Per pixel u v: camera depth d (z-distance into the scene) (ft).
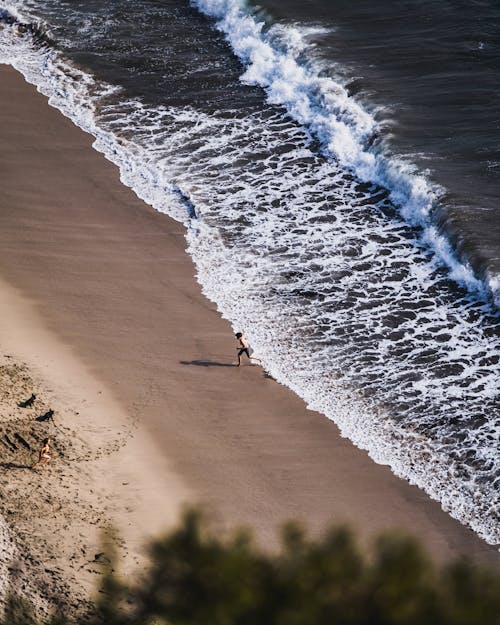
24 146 451.12
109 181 428.56
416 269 375.45
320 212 412.57
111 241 387.75
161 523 246.68
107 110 488.02
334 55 524.52
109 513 247.91
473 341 336.90
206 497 262.06
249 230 400.47
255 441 288.51
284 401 307.58
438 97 483.10
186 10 593.83
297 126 474.49
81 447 273.95
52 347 323.16
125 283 362.94
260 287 366.02
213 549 85.15
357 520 259.19
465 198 398.21
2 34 563.07
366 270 376.27
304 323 346.74
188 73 523.29
